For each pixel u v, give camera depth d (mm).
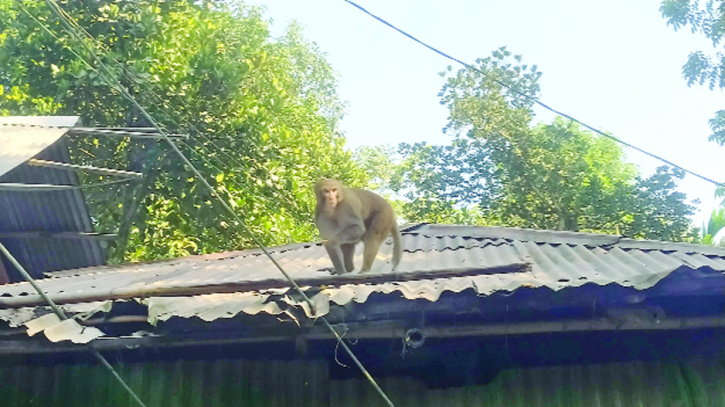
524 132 21797
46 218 8891
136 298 4367
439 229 8719
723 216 17422
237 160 14461
